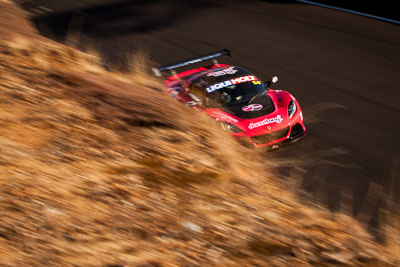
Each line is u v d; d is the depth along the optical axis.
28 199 13.21
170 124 21.70
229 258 13.19
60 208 13.25
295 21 61.66
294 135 33.72
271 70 49.44
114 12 68.31
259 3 69.25
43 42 30.58
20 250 11.06
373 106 39.56
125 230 13.13
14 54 25.80
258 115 33.88
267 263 13.43
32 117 18.75
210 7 69.06
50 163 15.66
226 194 17.08
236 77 37.78
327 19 61.34
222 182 17.94
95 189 14.84
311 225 16.88
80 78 24.56
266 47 55.12
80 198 14.08
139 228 13.42
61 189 14.26
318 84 44.94
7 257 10.66
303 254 14.41
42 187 14.03
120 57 53.62
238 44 56.59
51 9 69.69
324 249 15.16
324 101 41.19
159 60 53.38
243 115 33.97
